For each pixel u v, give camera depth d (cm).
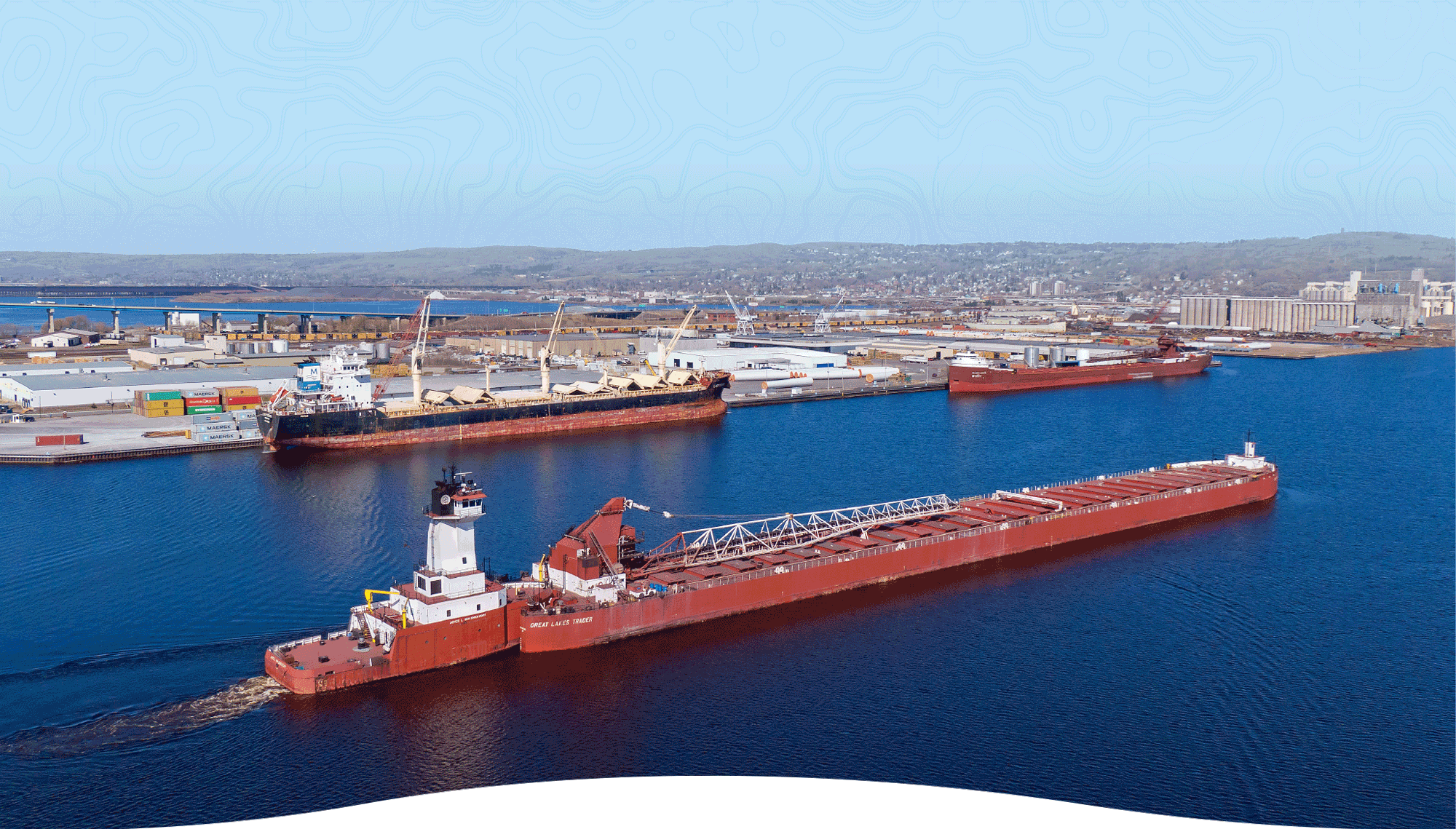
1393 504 16512
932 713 8731
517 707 8712
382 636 9469
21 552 12738
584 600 10144
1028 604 11406
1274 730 8569
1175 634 10581
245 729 8281
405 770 7688
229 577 11800
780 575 11181
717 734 8306
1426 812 7425
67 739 8081
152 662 9456
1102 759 8031
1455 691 9325
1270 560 13225
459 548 9294
